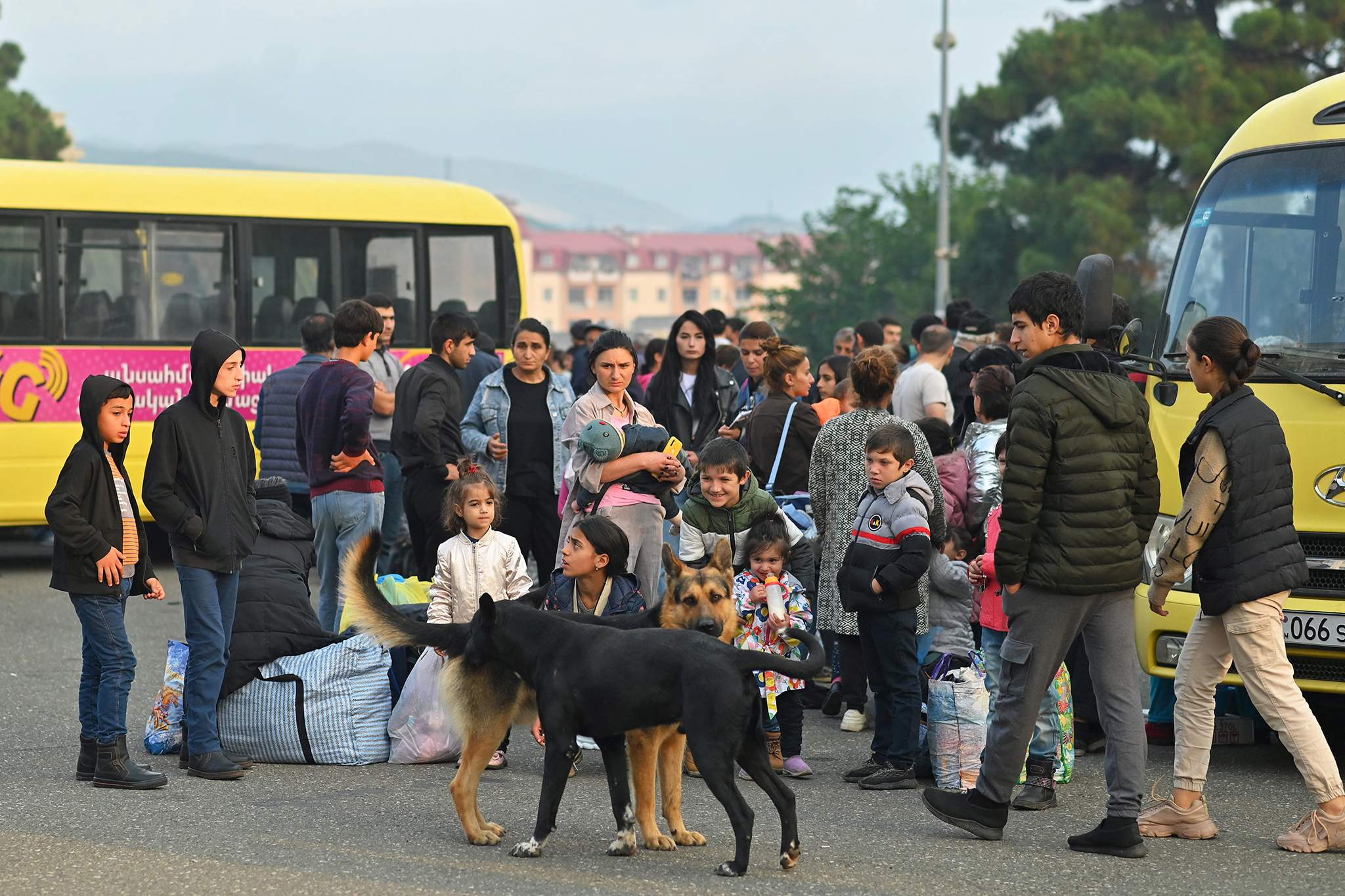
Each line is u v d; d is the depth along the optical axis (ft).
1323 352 33.17
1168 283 37.01
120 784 30.73
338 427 42.32
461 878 24.63
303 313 68.85
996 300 211.41
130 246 65.21
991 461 38.58
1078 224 186.39
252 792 30.83
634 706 25.32
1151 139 186.29
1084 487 26.50
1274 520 27.43
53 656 45.65
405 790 31.19
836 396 45.73
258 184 68.23
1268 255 34.99
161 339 65.67
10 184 63.16
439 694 32.24
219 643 32.09
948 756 31.53
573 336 81.20
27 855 25.70
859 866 25.70
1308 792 31.63
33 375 63.31
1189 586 33.78
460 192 72.95
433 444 43.42
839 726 38.29
